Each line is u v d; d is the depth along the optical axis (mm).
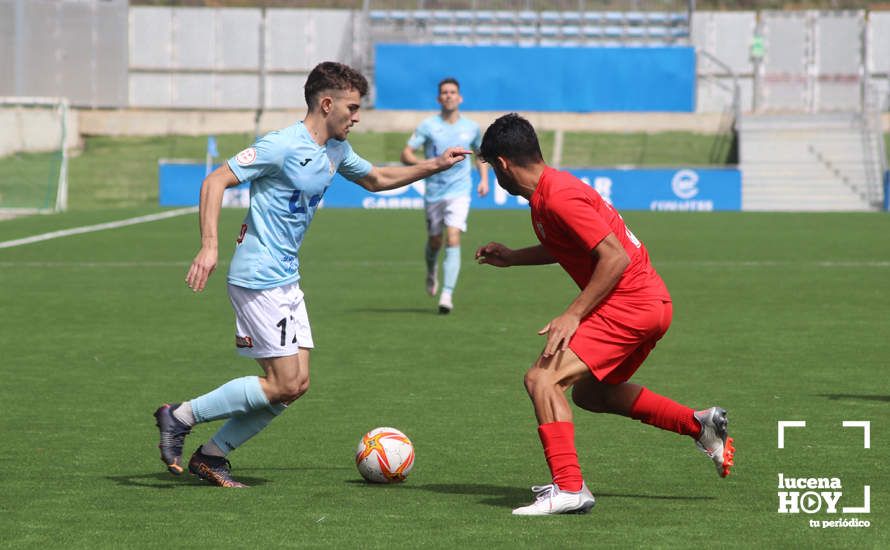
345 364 17906
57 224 48562
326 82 10258
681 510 9570
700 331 21203
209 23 82938
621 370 10008
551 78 76125
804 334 20797
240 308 10367
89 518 9320
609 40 81875
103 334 21109
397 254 37188
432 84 75812
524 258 10703
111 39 80188
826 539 8617
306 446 12484
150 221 50062
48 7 76875
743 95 82062
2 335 20969
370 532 8836
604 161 71938
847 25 80688
